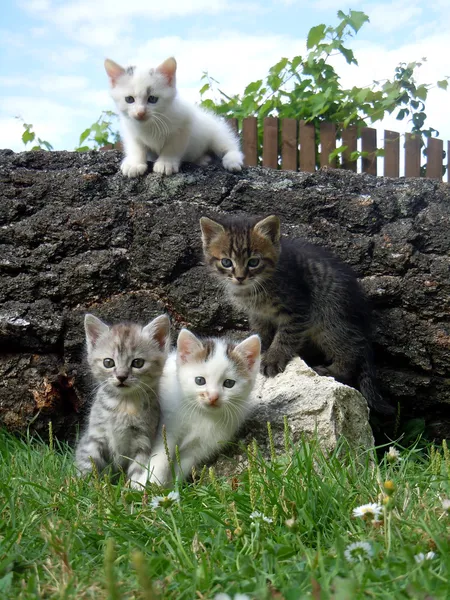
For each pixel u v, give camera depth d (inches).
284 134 41.7
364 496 21.2
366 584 16.2
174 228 31.7
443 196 33.1
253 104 45.5
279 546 18.3
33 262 31.3
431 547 18.0
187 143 34.2
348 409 26.9
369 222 32.4
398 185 33.4
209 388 25.5
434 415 32.4
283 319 30.5
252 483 20.7
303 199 32.7
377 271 32.0
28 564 18.1
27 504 21.4
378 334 31.6
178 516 20.5
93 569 18.0
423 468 25.2
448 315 31.1
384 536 18.5
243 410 26.4
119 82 34.3
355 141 42.4
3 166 32.9
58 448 30.9
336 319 30.6
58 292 31.3
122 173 33.0
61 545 18.3
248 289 30.3
